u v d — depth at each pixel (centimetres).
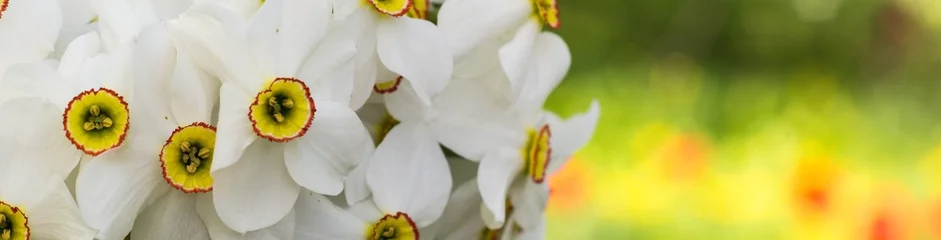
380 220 45
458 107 47
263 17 43
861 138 149
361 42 45
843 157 137
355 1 44
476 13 47
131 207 42
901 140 153
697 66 171
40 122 42
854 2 179
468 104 48
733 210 114
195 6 42
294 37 43
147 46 42
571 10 169
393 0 45
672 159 115
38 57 44
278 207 43
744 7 175
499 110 48
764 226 112
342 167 44
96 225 42
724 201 114
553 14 49
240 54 42
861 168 138
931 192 134
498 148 48
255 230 44
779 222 112
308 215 45
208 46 42
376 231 45
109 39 44
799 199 109
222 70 42
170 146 42
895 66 179
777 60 177
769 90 164
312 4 43
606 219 114
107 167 42
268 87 43
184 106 42
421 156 47
